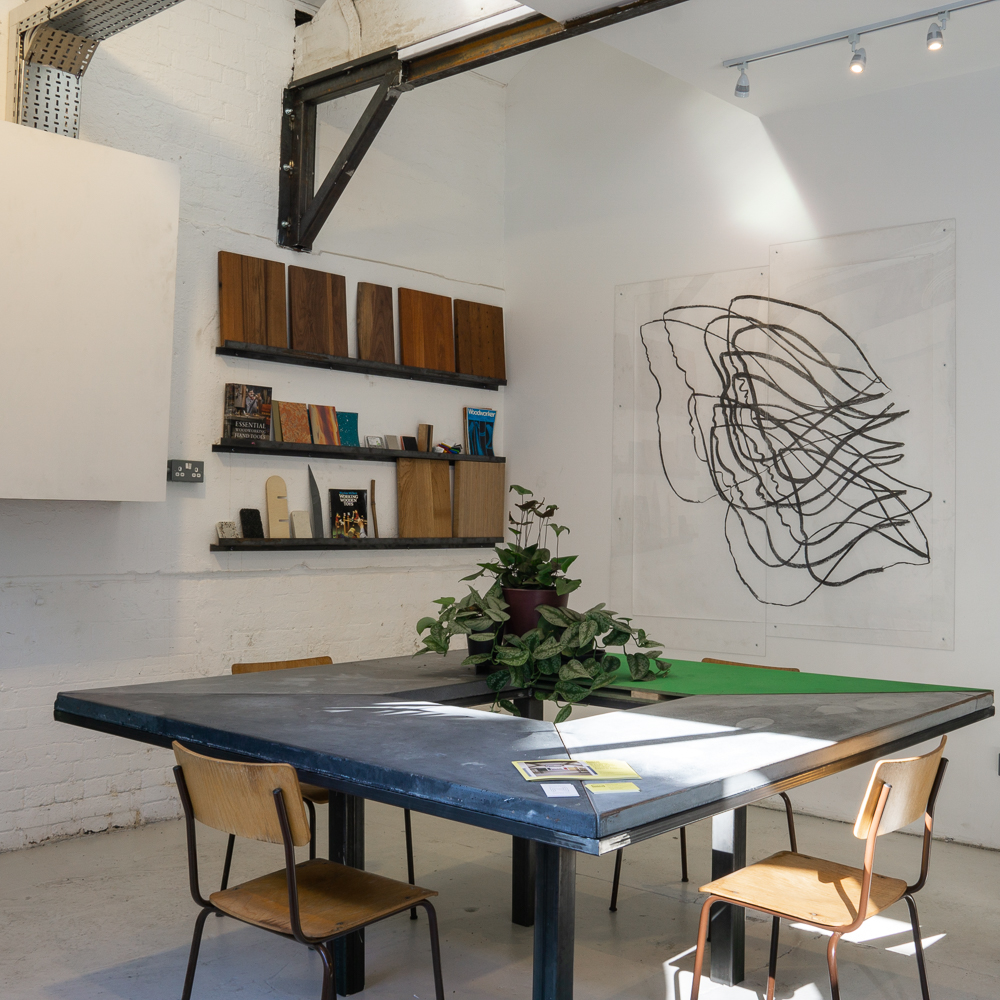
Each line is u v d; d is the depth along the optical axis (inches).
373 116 179.9
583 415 225.8
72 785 164.1
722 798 75.9
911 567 177.6
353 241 210.8
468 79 235.8
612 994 108.6
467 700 121.2
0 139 137.3
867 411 183.6
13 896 136.3
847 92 184.4
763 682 127.7
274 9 194.5
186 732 96.3
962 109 174.6
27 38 148.6
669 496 209.9
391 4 174.2
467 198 235.5
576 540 225.5
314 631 200.7
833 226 189.0
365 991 108.0
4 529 156.3
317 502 200.7
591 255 226.2
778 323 195.2
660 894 141.2
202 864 150.3
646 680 127.9
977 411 171.6
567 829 66.0
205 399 183.5
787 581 192.2
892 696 117.3
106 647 168.4
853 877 98.8
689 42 162.6
